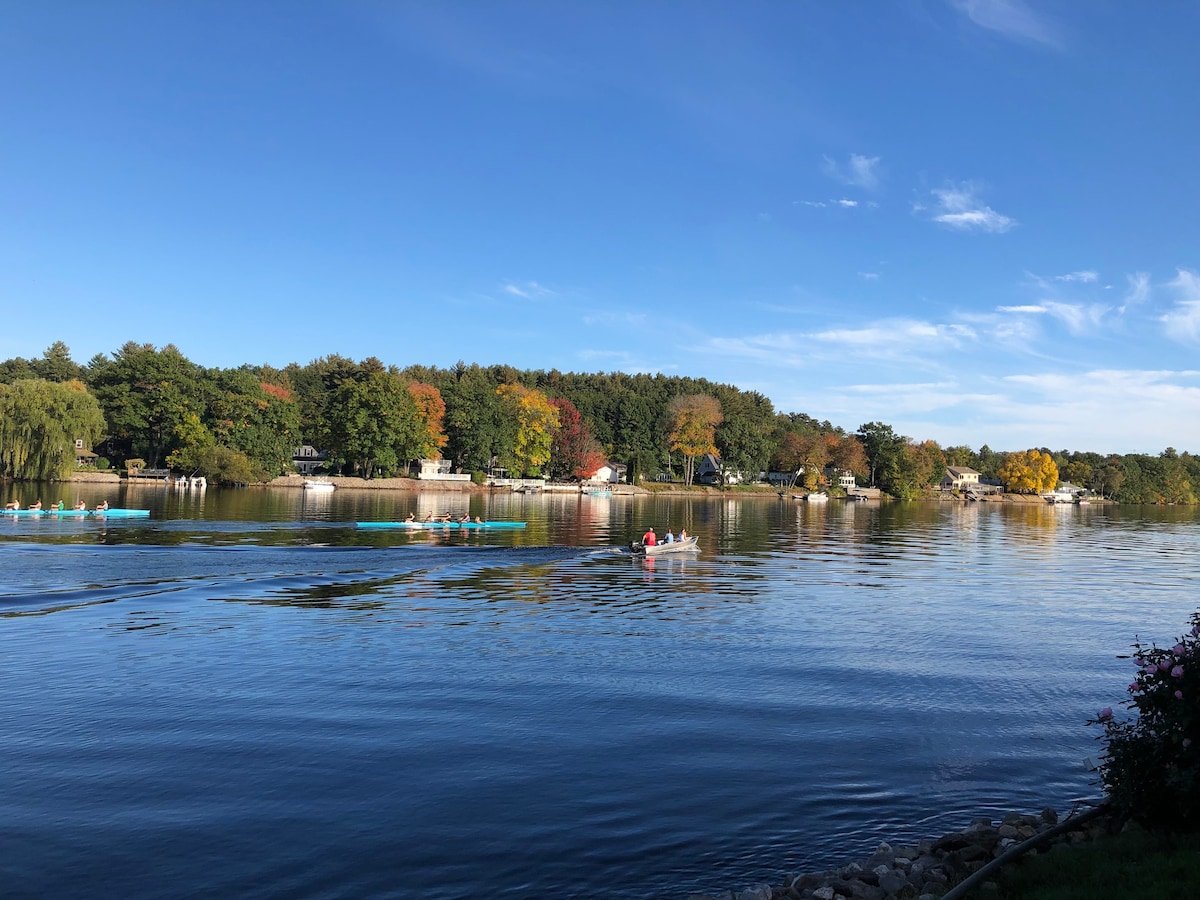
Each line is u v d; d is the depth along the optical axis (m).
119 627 23.98
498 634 24.11
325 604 28.78
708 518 90.88
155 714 15.72
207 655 20.66
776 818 11.68
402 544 50.03
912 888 9.27
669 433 180.12
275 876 9.73
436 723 15.52
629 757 13.95
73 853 10.20
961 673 20.42
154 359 125.50
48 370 165.00
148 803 11.69
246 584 32.81
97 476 113.06
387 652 21.38
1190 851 8.86
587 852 10.52
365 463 138.50
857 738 15.20
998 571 45.56
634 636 24.31
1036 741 15.20
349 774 12.90
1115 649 23.73
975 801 12.43
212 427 125.44
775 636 24.75
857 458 194.62
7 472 101.38
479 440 146.75
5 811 11.34
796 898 9.21
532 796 12.20
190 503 81.94
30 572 34.28
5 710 15.84
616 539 58.25
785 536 68.12
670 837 11.00
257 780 12.59
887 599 33.22
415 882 9.66
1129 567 49.75
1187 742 9.48
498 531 62.81
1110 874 8.66
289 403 134.75
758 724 15.91
